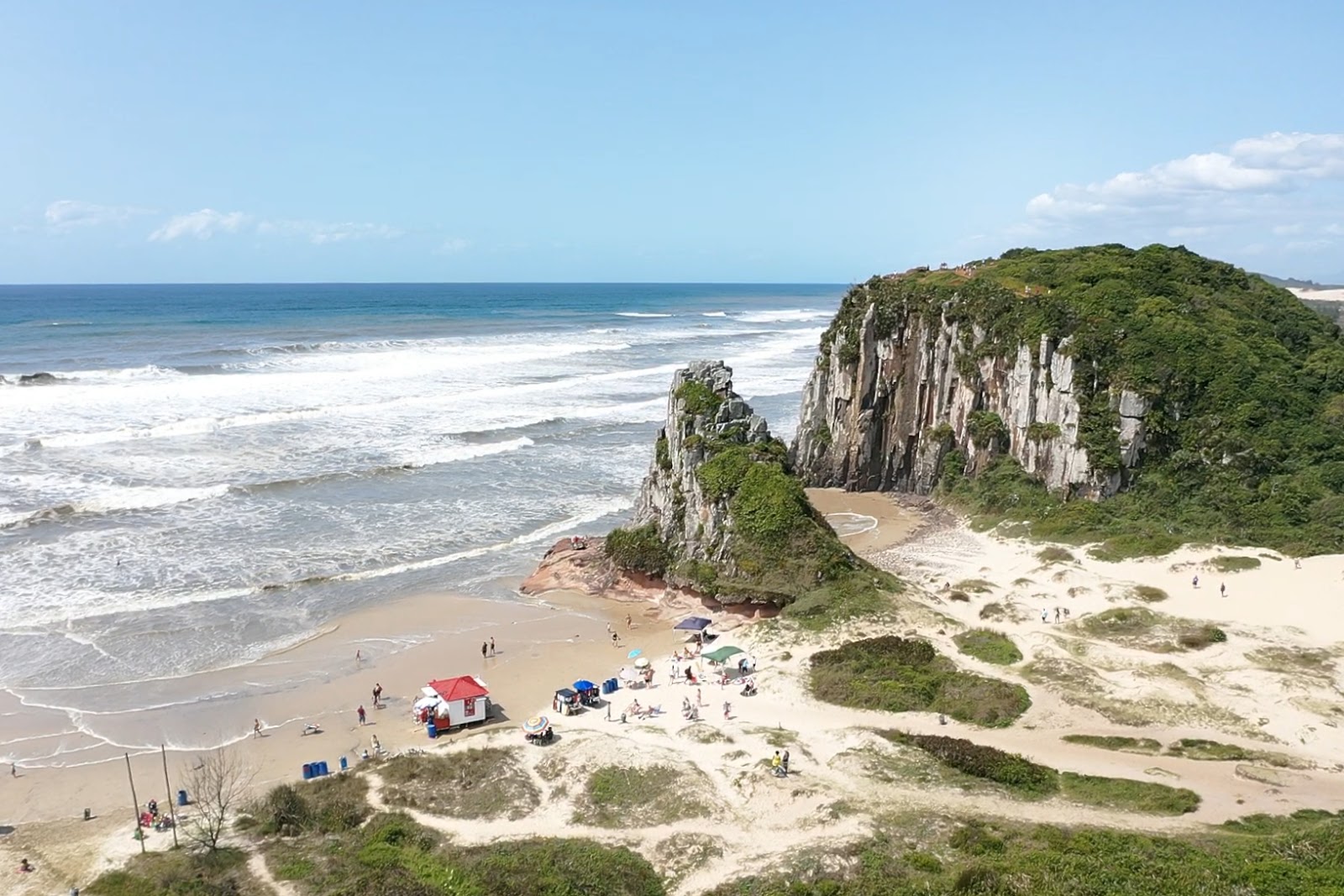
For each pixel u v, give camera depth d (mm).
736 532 51938
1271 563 50812
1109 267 82312
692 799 30984
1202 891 22922
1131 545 55375
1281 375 68562
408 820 30375
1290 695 37312
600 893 25734
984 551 59500
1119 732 35281
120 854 28531
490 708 39969
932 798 30438
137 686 39969
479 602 51125
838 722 37281
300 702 39594
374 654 44344
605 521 64812
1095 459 62844
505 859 27312
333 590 51062
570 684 42375
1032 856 25625
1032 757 33438
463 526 62500
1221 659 41188
